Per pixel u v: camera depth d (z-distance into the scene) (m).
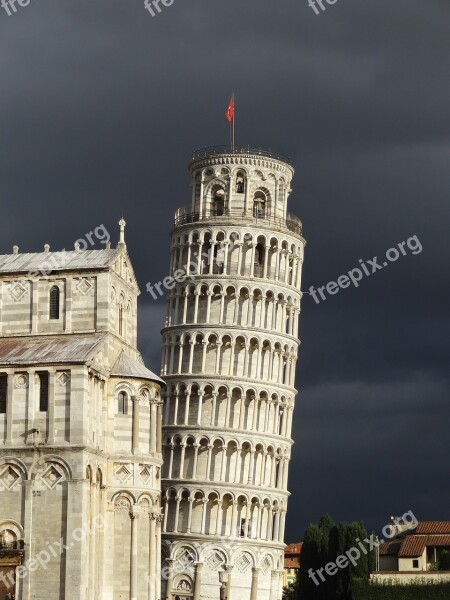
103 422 111.44
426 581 151.75
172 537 159.62
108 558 110.19
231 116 172.88
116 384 113.31
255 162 170.62
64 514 103.69
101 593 108.44
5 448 105.19
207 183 171.62
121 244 119.50
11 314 115.69
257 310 166.50
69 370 105.88
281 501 165.50
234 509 160.38
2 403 106.81
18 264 117.50
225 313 165.75
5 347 112.94
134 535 111.31
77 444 104.19
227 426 162.12
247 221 167.50
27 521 104.00
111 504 111.12
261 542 160.75
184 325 165.62
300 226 175.12
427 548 188.12
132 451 112.69
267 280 166.75
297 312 172.00
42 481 104.69
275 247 168.88
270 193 171.38
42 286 115.75
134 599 110.12
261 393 164.50
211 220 167.50
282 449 166.75
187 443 162.25
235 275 165.62
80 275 115.12
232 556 158.62
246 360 164.12
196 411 163.25
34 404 105.81
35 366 106.12
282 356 167.88
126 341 119.62
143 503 112.88
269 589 162.25
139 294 124.50
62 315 114.75
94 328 113.94
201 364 164.00
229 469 161.75
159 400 116.25
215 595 158.12
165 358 167.75
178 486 160.75
